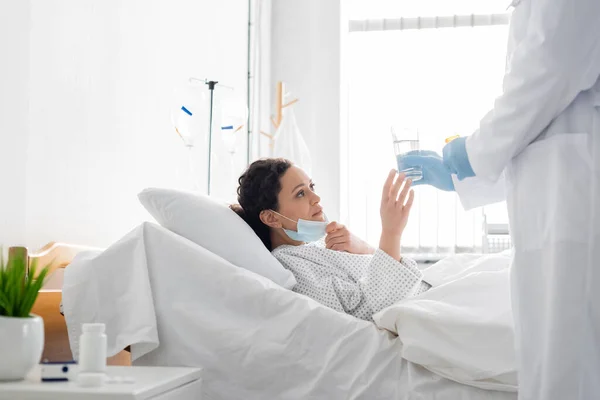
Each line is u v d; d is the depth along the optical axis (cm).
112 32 258
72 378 144
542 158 153
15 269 145
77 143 235
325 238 216
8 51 197
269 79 410
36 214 211
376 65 409
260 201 207
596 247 145
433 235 398
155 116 292
